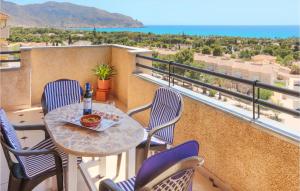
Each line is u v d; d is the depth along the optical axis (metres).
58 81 3.46
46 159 2.40
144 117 4.58
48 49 5.65
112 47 6.25
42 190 2.74
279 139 2.31
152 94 4.32
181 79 3.77
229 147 2.85
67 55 5.88
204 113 3.16
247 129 2.62
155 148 2.79
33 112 5.18
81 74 6.10
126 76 5.62
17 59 5.30
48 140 2.70
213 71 3.18
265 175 2.47
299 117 2.25
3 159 3.34
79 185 2.85
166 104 3.07
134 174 2.53
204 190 2.89
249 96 2.68
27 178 2.17
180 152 1.52
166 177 1.43
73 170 2.24
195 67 3.49
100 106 3.07
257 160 2.53
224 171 2.94
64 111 2.82
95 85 6.29
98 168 3.24
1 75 5.06
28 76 5.34
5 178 2.96
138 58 4.98
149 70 5.01
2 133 2.15
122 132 2.36
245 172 2.67
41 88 5.70
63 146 2.08
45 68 5.68
